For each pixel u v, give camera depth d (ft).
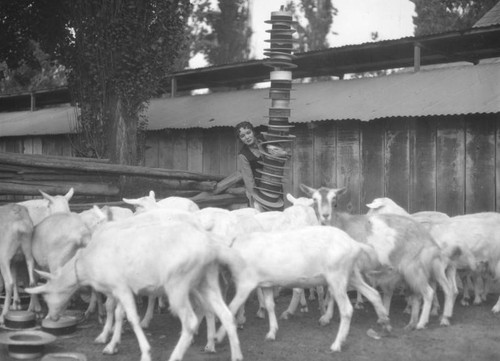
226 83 65.87
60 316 27.48
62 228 29.07
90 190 41.50
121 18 49.01
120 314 24.58
